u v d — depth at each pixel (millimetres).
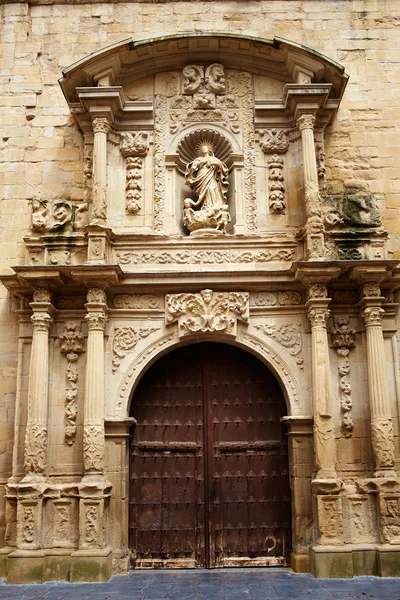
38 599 9594
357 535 11203
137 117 13281
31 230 12648
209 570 11625
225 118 13414
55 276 11734
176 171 13211
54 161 13430
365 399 11984
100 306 11828
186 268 12484
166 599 9523
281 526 11961
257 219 12875
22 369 12172
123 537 11508
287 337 12234
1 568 11242
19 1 14203
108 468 11688
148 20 14188
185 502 12109
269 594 9742
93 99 12664
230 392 12602
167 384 12648
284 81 13570
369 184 13375
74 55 14047
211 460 12258
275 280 12234
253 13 14203
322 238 12047
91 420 11391
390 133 13656
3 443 12156
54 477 11609
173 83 13555
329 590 9938
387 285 12367
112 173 13078
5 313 12727
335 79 13070
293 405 11898
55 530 11211
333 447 11305
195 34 12992
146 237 12555
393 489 11188
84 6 14211
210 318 12094
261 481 12180
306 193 12367
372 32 14219
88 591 10086
